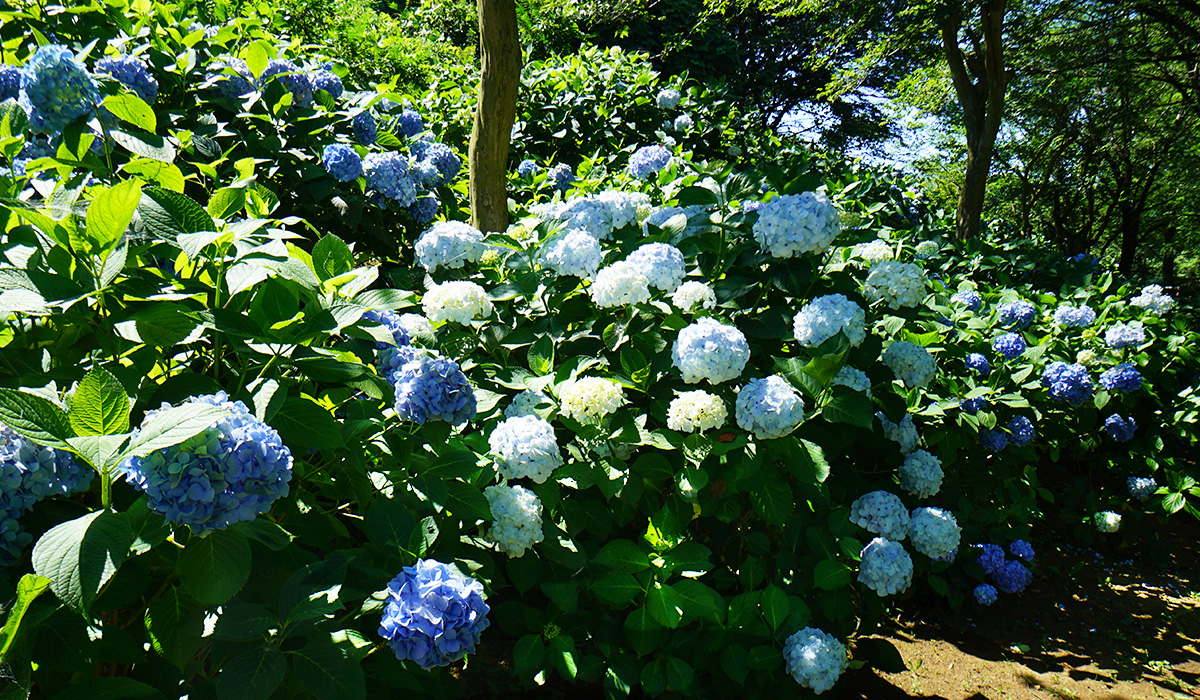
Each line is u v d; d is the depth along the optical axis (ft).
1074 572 14.10
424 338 7.54
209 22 14.55
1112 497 15.85
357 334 5.64
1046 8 37.55
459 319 7.94
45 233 4.64
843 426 8.47
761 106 67.15
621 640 7.17
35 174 6.42
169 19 11.48
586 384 6.97
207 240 4.81
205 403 3.86
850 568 7.95
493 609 7.34
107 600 4.02
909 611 12.01
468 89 21.12
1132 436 16.22
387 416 6.23
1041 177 67.41
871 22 33.71
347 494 5.68
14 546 3.66
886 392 8.87
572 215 9.90
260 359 5.16
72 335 4.86
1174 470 15.79
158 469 3.51
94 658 3.85
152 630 4.25
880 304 9.34
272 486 3.85
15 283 4.26
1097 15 38.27
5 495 3.59
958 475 12.92
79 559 3.19
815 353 7.98
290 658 4.50
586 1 40.40
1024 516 13.10
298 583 4.28
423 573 4.61
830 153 28.58
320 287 5.37
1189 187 62.08
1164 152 58.18
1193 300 27.63
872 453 10.14
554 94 22.43
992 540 12.92
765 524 9.29
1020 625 12.01
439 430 5.97
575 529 7.36
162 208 5.13
